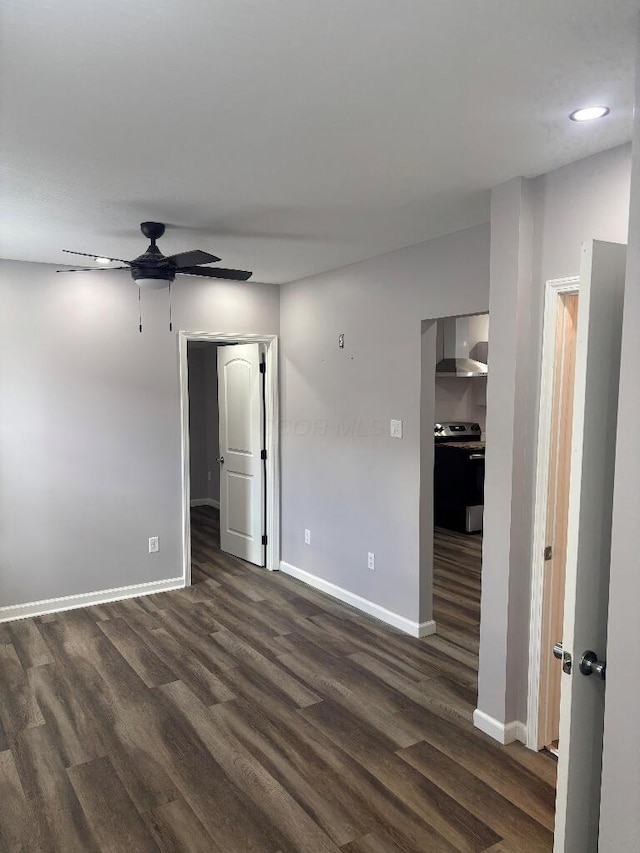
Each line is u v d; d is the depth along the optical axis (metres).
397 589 4.29
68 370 4.58
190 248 4.04
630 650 1.43
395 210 3.20
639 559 1.41
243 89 1.90
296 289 5.24
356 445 4.61
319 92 1.93
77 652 3.90
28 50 1.66
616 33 1.60
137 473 4.91
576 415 1.56
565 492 2.82
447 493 7.23
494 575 2.90
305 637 4.14
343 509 4.79
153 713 3.17
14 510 4.44
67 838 2.30
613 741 1.47
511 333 2.76
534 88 1.91
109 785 2.59
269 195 2.96
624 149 2.38
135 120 2.12
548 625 2.82
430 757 2.79
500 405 2.82
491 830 2.34
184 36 1.60
